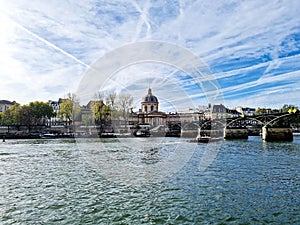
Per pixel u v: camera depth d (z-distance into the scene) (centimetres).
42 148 5922
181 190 2038
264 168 2997
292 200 1809
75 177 2573
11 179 2525
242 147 5659
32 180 2470
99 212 1602
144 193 1962
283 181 2338
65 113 10256
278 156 4088
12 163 3588
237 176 2539
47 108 12606
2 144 7256
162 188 2095
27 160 3897
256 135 11712
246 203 1747
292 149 5150
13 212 1620
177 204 1723
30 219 1515
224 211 1605
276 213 1580
